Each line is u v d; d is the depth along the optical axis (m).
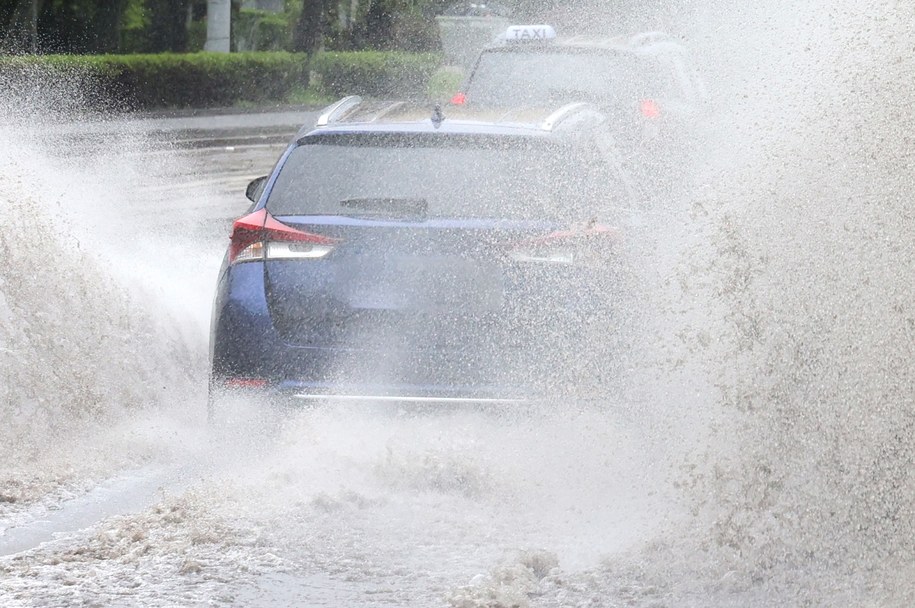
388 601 16.22
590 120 24.14
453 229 21.94
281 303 22.33
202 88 128.50
